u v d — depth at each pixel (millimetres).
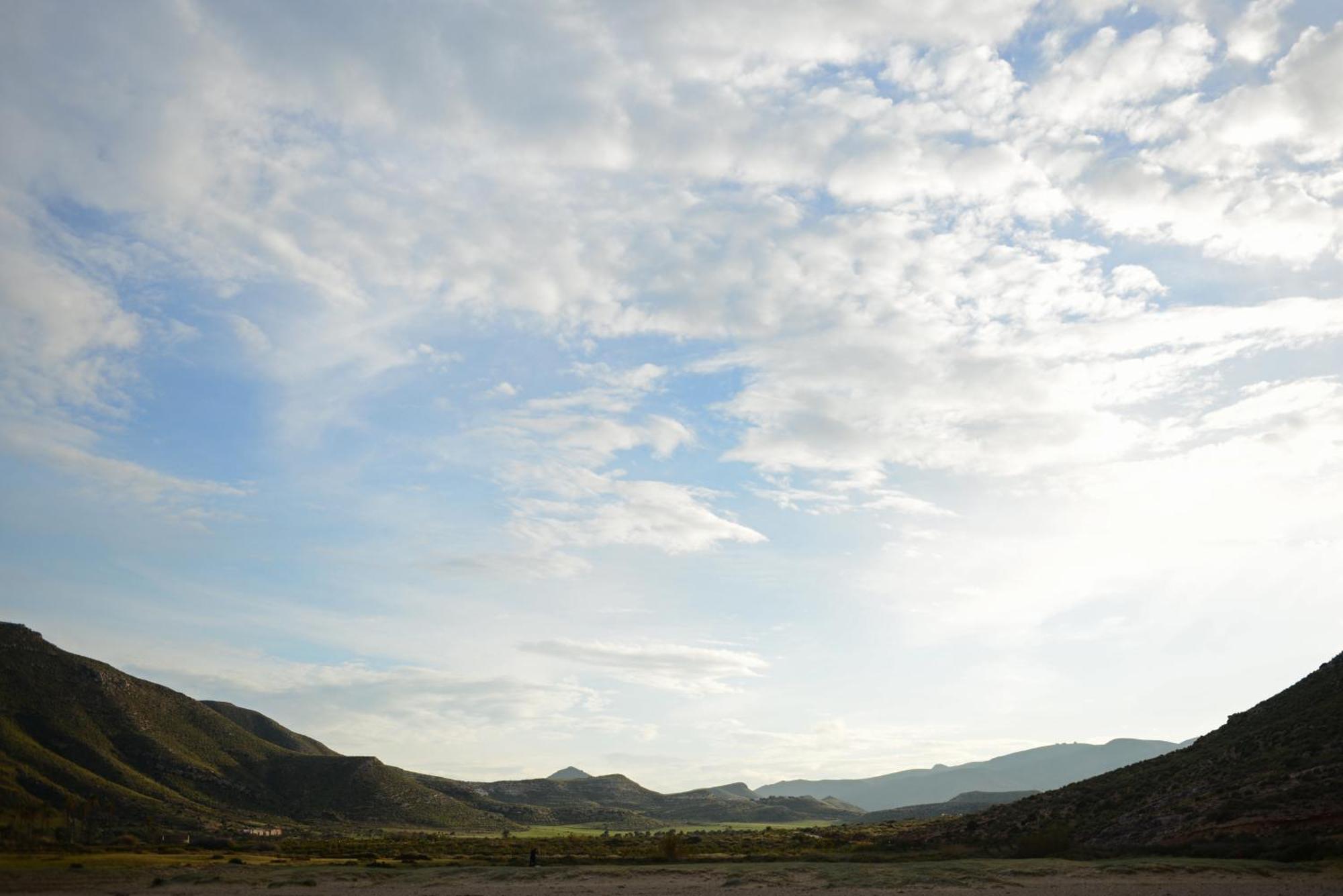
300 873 78812
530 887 69938
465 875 77688
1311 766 76500
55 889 68188
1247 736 93562
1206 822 74750
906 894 60844
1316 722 86062
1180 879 59719
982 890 60531
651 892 66000
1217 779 84438
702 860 95500
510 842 165625
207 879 73625
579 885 71562
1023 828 94812
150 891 67312
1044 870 66750
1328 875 58469
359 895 66438
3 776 184875
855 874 71500
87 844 127062
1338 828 65562
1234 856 67000
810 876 71938
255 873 78562
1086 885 60125
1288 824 68812
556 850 134000
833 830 197750
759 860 91125
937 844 99312
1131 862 66375
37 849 113062
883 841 111312
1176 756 102938
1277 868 61438
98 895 65188
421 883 73188
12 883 71938
